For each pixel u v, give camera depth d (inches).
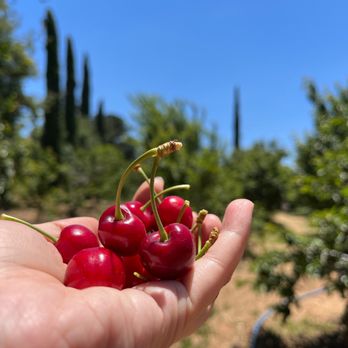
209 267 7.1
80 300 5.4
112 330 5.3
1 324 4.8
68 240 7.5
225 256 7.3
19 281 5.6
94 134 172.1
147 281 7.2
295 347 24.4
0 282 5.5
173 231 6.7
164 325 6.1
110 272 6.3
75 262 6.4
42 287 5.4
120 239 6.9
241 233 7.7
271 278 20.7
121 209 7.3
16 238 6.7
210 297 7.0
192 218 8.7
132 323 5.6
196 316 7.0
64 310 5.1
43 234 7.6
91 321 5.1
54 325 4.9
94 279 6.2
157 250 6.6
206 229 9.4
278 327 27.0
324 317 28.5
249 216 7.8
